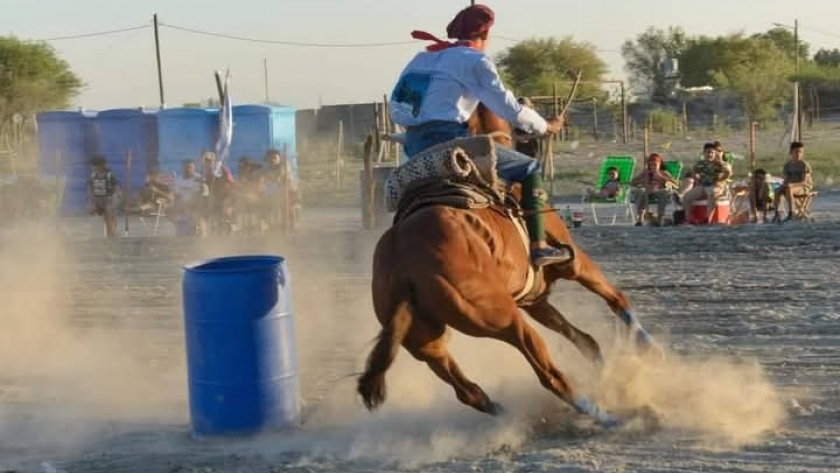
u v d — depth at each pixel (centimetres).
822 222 1798
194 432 788
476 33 759
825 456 676
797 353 955
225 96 2638
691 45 8375
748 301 1198
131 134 3100
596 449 707
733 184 2328
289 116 3128
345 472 688
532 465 679
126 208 2514
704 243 1612
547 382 712
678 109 6128
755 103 5675
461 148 716
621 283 1340
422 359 712
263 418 778
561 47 6550
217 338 771
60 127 3097
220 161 2266
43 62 6756
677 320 1118
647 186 2034
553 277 809
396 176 730
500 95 728
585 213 2508
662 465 671
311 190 3450
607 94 6069
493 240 700
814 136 4788
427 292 666
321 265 1630
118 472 713
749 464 666
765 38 9488
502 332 690
